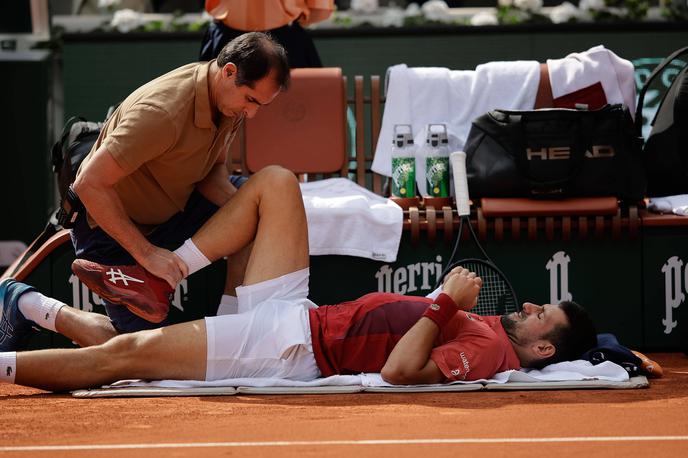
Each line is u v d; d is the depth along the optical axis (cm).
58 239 2089
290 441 1241
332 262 2131
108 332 1828
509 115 2139
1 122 3253
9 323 1862
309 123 2314
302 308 1700
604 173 2122
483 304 2078
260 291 1719
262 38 1684
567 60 2359
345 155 2327
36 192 3262
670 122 2230
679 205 2153
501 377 1669
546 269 2148
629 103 2333
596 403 1508
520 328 1744
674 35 3325
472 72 2392
